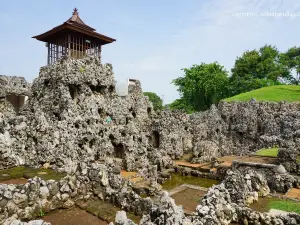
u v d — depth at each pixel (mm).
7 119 18156
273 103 38406
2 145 15547
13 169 15438
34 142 18172
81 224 9961
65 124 20250
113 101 26812
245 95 49844
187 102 66500
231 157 31469
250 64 66438
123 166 23688
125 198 11633
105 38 27297
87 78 23906
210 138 35906
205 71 61469
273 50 68688
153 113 35312
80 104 23047
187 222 9781
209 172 25500
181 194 17609
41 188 10648
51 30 24844
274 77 65750
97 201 12117
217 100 62438
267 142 31234
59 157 17953
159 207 9812
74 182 11828
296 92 48156
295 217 11086
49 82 24172
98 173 12547
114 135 24625
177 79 67375
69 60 23359
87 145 21547
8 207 9414
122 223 8695
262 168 19984
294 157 19797
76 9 28391
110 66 27125
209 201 11812
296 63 69125
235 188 13758
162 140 31547
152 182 19828
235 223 11852
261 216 11375
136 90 33156
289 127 30484
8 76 33281
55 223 9953
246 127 36188
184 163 29125
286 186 17281
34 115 19375
